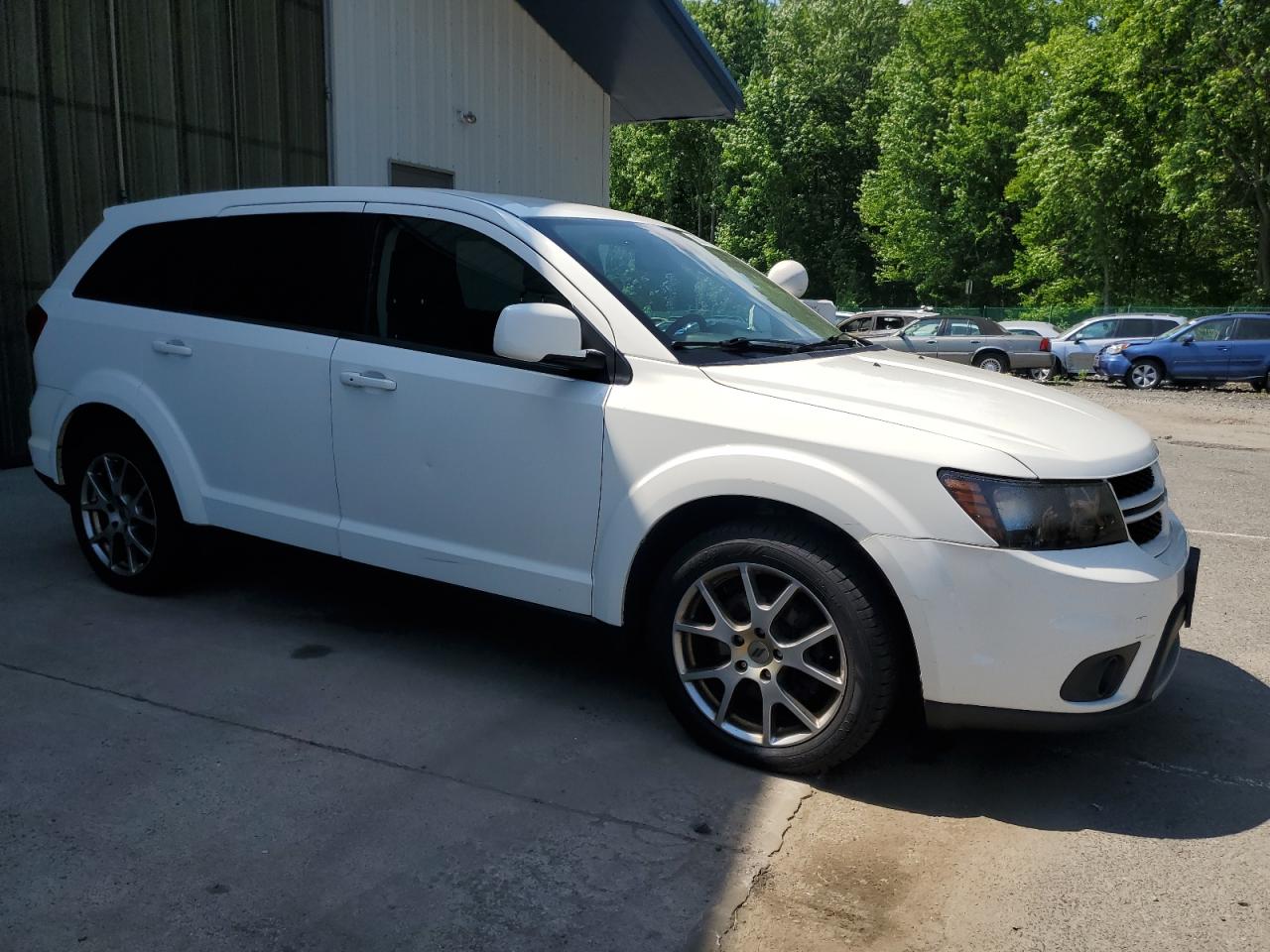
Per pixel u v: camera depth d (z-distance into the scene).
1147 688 3.03
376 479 3.86
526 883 2.60
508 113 12.24
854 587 2.99
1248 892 2.68
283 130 9.38
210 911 2.43
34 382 7.39
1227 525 7.44
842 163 51.53
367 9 10.11
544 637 4.38
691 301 3.78
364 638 4.28
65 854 2.64
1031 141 38.62
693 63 12.74
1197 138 32.59
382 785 3.05
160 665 3.90
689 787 3.12
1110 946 2.45
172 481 4.35
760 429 3.12
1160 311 36.81
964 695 2.94
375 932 2.38
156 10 8.13
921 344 24.42
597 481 3.39
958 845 2.87
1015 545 2.87
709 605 3.24
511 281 3.66
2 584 4.76
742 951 2.38
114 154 7.89
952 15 46.41
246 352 4.14
